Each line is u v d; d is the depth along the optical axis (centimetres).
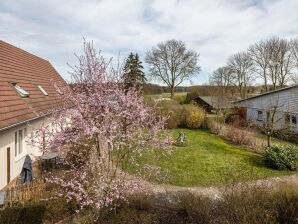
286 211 832
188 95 4800
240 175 1207
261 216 797
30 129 1571
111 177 847
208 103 4150
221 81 5647
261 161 1809
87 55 838
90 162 845
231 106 3522
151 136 862
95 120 812
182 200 998
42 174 1237
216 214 934
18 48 2366
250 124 2786
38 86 2056
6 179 1270
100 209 892
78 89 843
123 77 882
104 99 809
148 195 1010
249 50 5447
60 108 860
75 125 799
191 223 895
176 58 5644
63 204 934
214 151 2059
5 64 1739
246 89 5706
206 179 1432
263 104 3167
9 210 858
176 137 2534
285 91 2912
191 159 1814
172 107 3112
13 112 1351
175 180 1385
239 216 841
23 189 1004
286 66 4975
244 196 918
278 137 2620
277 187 1042
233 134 2431
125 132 838
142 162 1186
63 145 813
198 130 2953
